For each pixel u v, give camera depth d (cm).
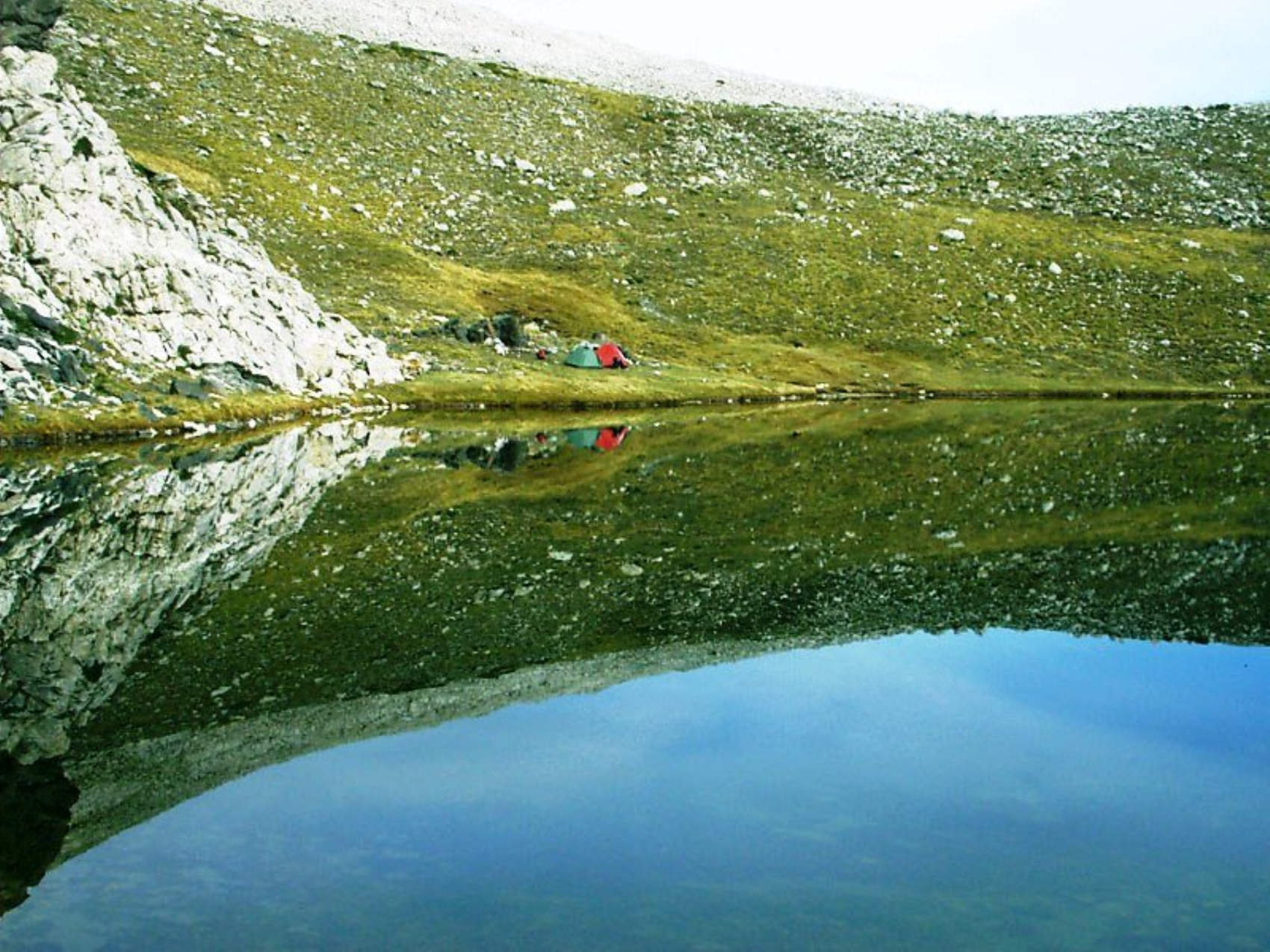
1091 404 7606
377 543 2252
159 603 1691
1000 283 10456
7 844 818
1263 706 1177
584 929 668
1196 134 15050
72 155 5059
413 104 12431
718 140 13700
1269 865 769
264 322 5741
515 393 6712
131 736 1091
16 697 1224
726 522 2559
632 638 1511
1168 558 2128
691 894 720
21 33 5234
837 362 8844
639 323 9112
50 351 4459
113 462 3422
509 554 2145
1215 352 9362
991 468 3678
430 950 644
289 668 1349
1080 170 13638
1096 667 1353
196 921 686
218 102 10812
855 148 13962
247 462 3541
